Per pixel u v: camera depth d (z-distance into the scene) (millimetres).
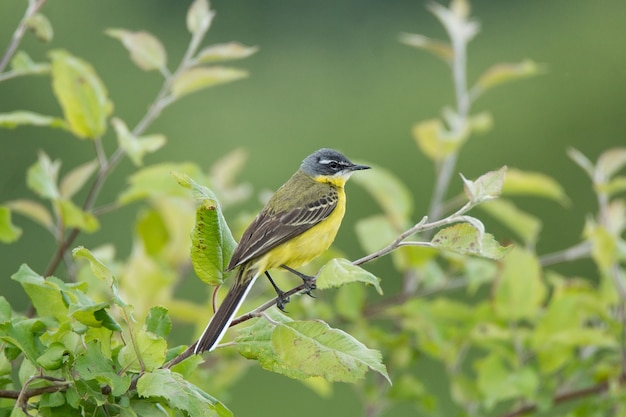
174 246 13070
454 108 33719
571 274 27719
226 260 7363
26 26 10602
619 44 33500
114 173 28766
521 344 11594
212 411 6570
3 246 25297
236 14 36188
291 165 32750
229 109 33438
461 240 6738
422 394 12711
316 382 12539
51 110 29766
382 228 12820
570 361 12094
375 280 6348
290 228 9930
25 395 6922
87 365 6762
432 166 31453
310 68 35594
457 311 12172
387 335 12445
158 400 6965
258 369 22906
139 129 11172
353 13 36531
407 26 35781
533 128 32531
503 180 7004
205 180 11352
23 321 7270
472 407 12422
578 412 11656
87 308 6887
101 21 33031
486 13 36125
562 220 28234
